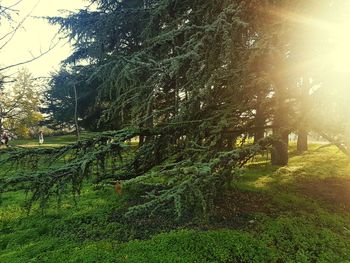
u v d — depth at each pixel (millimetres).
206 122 5887
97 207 8281
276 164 12109
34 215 8188
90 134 6031
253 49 5410
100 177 6719
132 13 10359
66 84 16703
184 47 6305
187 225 6781
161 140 6559
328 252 5719
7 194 10375
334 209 7691
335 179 10148
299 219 6910
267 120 6516
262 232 6320
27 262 5676
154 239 6141
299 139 16094
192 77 6230
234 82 5953
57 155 5746
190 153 5812
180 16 7516
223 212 7266
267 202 8008
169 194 4199
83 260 5547
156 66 6207
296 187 9336
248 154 5285
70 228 7203
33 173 5199
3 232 7414
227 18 6117
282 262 5457
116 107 7227
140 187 8898
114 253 5734
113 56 7582
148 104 6418
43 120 27938
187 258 5422
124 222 7207
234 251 5625
